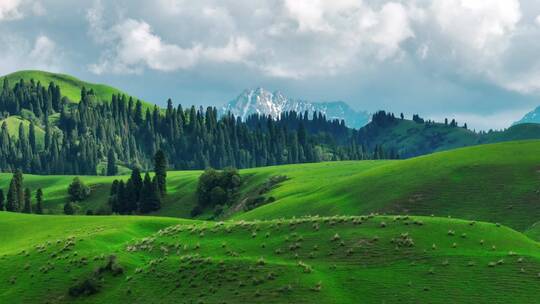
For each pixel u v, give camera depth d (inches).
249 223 2758.4
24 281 2635.3
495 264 2020.2
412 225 2383.1
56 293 2460.6
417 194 3909.9
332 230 2456.9
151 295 2241.6
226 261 2313.0
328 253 2274.9
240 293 2074.3
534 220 3250.5
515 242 2237.9
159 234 2942.9
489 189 3777.1
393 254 2182.6
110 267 2539.4
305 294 1977.1
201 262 2356.1
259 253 2395.4
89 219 3907.5
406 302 1870.1
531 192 3604.8
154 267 2444.6
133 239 3161.9
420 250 2177.7
